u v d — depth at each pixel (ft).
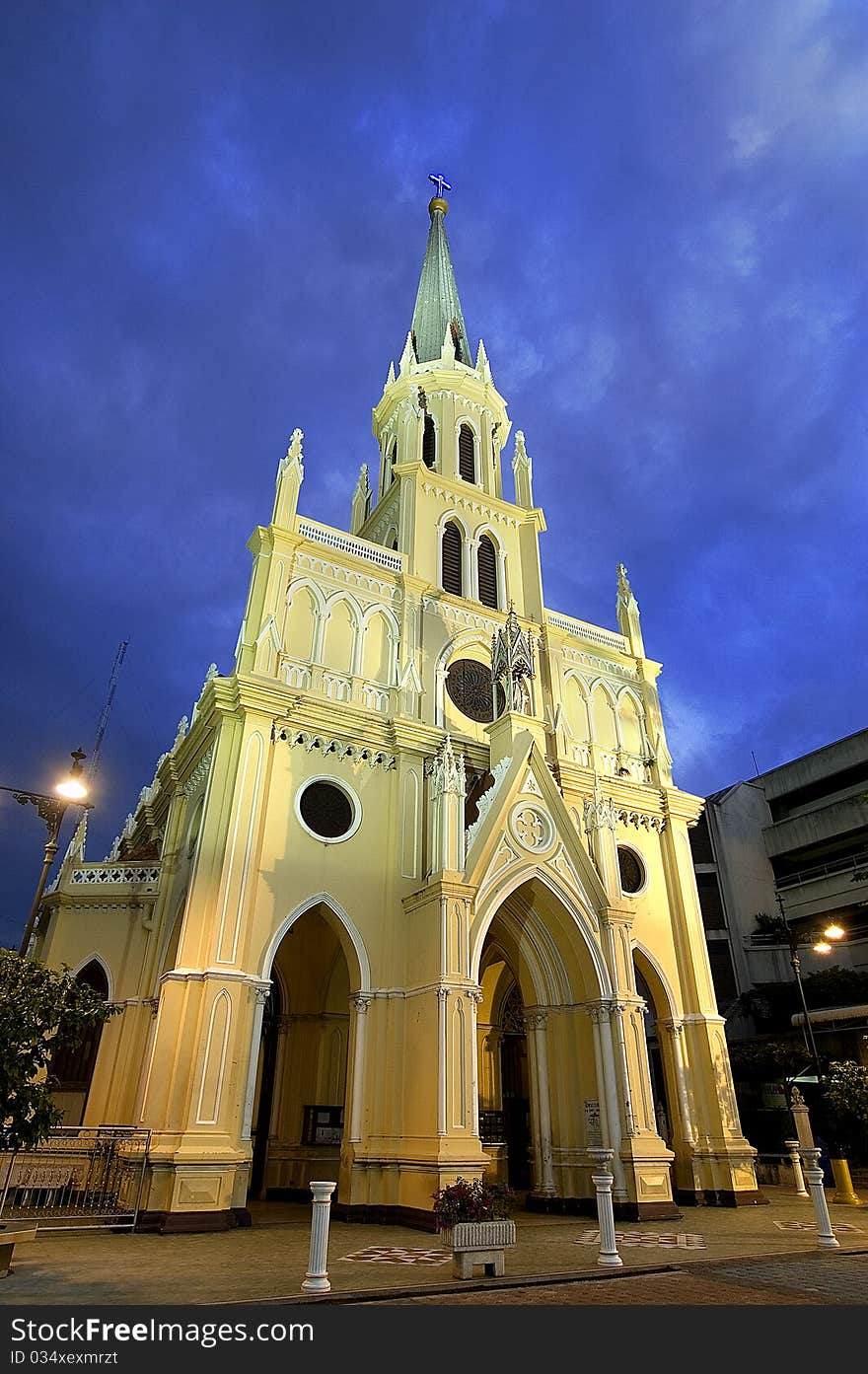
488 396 126.11
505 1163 79.10
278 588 84.94
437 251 162.09
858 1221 62.95
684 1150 80.48
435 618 95.71
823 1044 122.72
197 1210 54.65
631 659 111.96
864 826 158.61
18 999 41.22
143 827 110.32
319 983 86.12
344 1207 62.03
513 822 76.74
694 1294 35.09
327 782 76.84
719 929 162.91
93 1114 72.84
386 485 123.03
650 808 97.25
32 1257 43.16
